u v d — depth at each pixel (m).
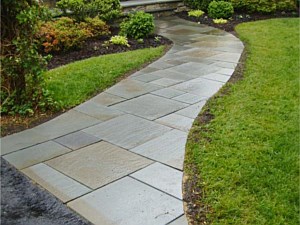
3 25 3.77
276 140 3.30
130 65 5.59
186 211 2.44
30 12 3.77
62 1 7.02
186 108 4.11
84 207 2.50
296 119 3.72
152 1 9.64
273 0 9.67
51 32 6.04
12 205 2.55
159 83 4.94
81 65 5.50
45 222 2.38
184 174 2.85
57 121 3.86
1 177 2.87
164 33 7.91
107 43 6.73
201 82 4.94
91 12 7.38
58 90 4.56
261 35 7.46
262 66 5.45
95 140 3.43
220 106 4.09
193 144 3.28
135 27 7.15
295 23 8.61
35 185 2.76
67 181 2.80
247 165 2.91
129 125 3.73
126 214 2.42
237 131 3.48
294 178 2.76
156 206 2.49
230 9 9.23
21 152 3.24
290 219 2.34
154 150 3.22
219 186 2.65
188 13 9.83
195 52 6.45
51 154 3.20
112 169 2.94
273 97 4.29
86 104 4.28
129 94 4.57
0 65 3.85
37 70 3.99
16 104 4.04
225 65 5.66
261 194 2.57
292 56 5.92
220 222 2.31
